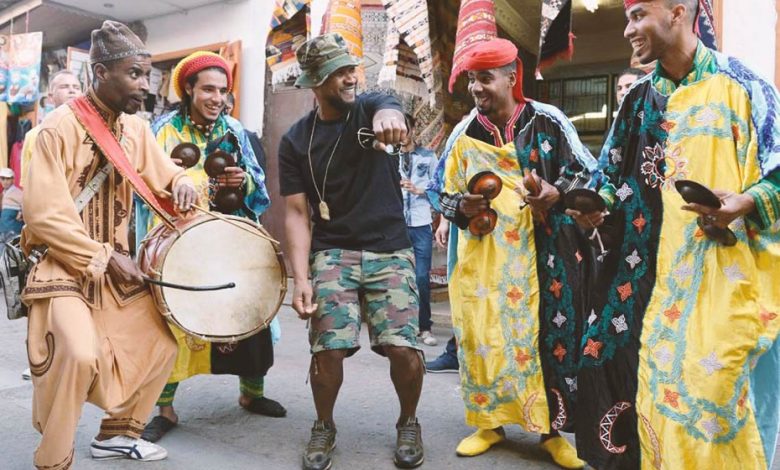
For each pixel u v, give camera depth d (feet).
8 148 35.37
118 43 8.82
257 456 10.43
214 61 11.49
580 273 9.88
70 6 29.66
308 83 9.52
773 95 7.35
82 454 10.36
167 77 30.14
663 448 7.87
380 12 18.48
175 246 9.26
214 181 11.38
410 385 10.03
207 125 11.82
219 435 11.35
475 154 10.43
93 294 8.96
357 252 9.95
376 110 9.59
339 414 12.42
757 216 7.20
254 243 9.86
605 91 28.27
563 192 9.67
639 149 8.38
